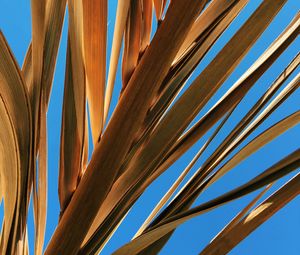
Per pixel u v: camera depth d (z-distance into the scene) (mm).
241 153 931
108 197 861
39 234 929
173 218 840
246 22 867
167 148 875
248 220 908
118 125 812
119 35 906
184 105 858
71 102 887
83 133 883
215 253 896
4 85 792
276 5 861
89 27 858
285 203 907
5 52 777
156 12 930
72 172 872
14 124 812
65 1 905
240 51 864
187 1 781
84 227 815
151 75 804
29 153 833
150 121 896
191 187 957
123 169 870
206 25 937
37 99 843
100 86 873
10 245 856
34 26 839
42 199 930
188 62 922
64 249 814
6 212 854
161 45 795
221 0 941
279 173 869
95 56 866
